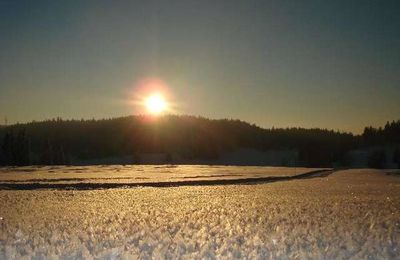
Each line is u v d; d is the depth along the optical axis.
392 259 9.06
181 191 39.69
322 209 21.64
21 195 34.81
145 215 19.64
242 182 56.94
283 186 46.38
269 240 11.81
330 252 9.86
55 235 13.00
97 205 25.38
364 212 20.05
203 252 9.91
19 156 121.44
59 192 38.69
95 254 9.74
